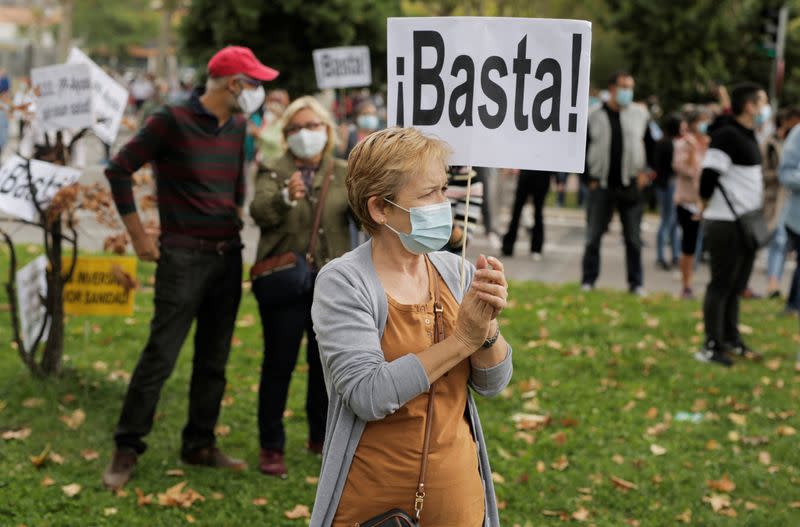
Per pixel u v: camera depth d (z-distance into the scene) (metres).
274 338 5.00
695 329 8.54
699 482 5.26
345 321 2.59
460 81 2.94
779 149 10.72
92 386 6.22
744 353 7.84
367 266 2.69
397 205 2.63
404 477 2.59
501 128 2.93
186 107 4.70
